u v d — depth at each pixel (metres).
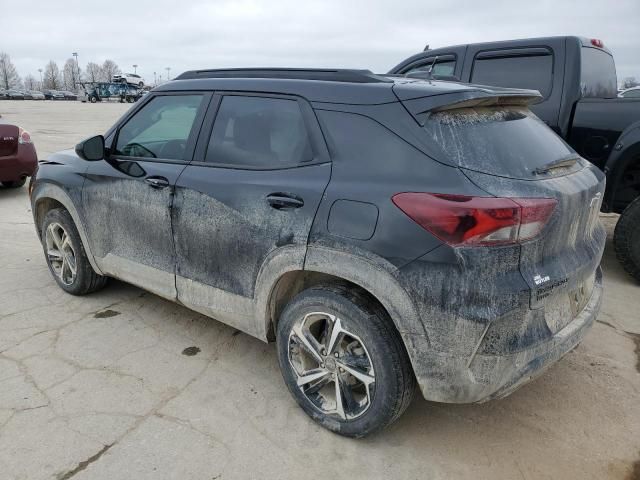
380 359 2.42
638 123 4.55
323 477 2.45
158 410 2.89
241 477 2.43
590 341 3.73
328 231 2.47
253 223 2.79
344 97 2.64
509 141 2.50
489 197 2.16
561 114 5.19
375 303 2.48
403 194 2.29
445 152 2.29
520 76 5.47
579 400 3.07
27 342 3.57
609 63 5.91
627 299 4.43
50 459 2.50
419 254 2.22
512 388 2.31
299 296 2.69
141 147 3.56
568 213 2.40
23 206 7.47
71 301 4.22
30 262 5.12
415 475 2.48
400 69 6.48
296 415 2.88
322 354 2.67
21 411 2.84
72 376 3.18
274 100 2.91
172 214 3.21
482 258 2.14
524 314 2.21
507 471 2.52
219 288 3.07
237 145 3.02
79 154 3.67
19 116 27.61
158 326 3.84
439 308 2.21
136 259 3.56
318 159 2.64
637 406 3.02
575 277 2.48
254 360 3.42
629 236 4.59
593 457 2.61
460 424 2.85
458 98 2.39
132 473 2.43
